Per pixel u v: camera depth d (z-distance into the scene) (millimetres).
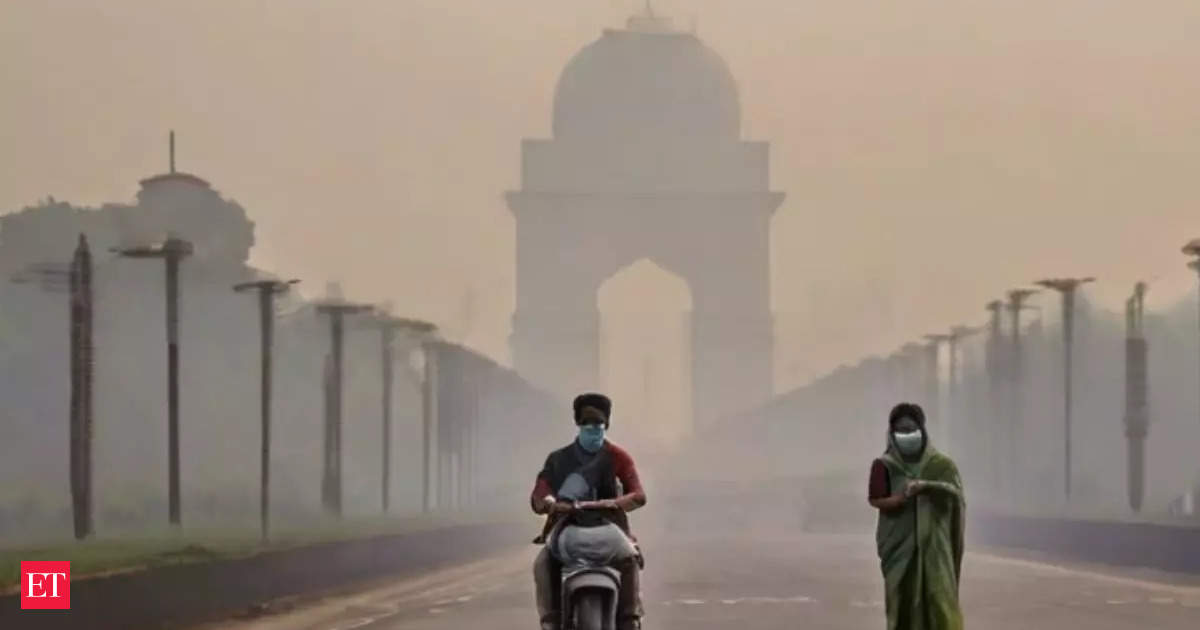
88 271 100938
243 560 69750
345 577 87188
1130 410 138625
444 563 116688
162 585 59969
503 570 108000
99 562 64188
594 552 33562
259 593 71750
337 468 153625
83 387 100125
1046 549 118688
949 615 35469
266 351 124250
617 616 34219
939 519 35844
